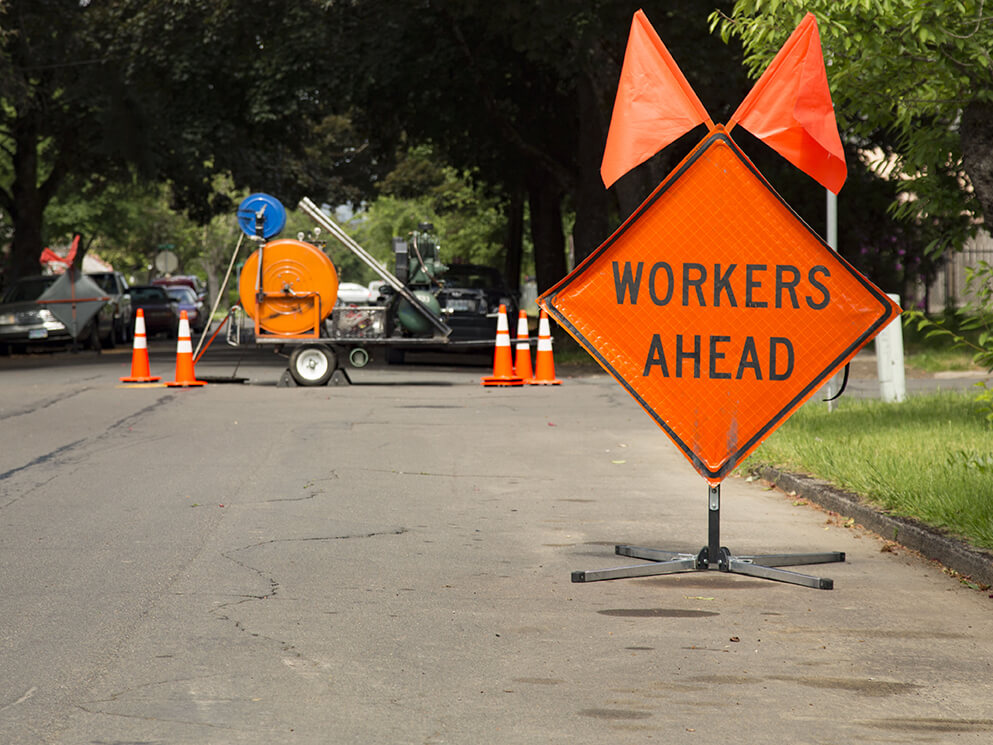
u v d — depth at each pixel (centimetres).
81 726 1034
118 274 8244
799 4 2220
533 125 7600
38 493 2209
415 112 7481
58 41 8331
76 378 4872
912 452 2312
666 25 5384
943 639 1309
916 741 1006
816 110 1594
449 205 13288
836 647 1279
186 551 1731
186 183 9844
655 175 5997
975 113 2411
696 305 1622
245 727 1034
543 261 8250
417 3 6291
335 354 4441
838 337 1620
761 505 2123
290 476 2411
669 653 1256
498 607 1442
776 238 1616
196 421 3331
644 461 2638
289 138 7369
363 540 1817
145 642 1284
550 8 5303
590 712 1077
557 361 5838
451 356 6231
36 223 10038
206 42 6488
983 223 2748
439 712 1075
